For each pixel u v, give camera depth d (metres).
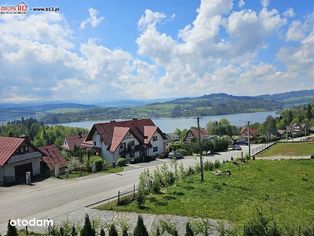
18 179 43.00
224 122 138.88
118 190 36.00
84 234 19.56
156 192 33.59
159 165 56.41
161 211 27.77
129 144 65.94
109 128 67.81
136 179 42.53
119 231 23.47
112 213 27.61
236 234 21.20
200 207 28.83
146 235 19.75
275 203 30.78
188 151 75.06
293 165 50.56
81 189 36.94
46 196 33.91
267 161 54.53
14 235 19.95
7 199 33.03
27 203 31.34
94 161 50.66
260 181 39.81
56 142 99.94
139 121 75.88
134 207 28.91
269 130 127.94
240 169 47.38
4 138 45.66
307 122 149.62
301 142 86.25
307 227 22.25
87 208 29.22
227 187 36.22
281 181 40.03
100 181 41.59
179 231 23.45
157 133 72.12
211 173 44.25
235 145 86.94
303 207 29.97
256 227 20.00
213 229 23.62
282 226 23.39
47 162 48.50
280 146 80.81
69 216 27.08
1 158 41.84
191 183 37.97
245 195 33.22
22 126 140.12
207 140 79.75
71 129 124.81
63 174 46.97
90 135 66.94
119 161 56.59
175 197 31.97
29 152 45.09
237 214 26.94
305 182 39.62
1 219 26.80
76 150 63.41
